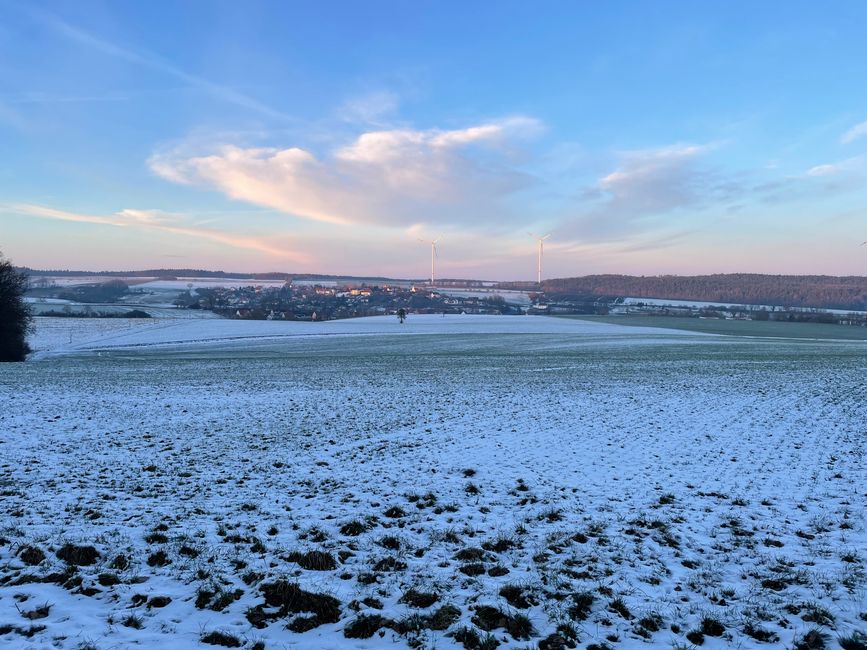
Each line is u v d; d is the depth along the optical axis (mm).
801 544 7168
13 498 9523
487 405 20750
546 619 5078
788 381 26672
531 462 12375
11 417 17781
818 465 11695
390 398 22781
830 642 4688
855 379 27141
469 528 7867
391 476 11227
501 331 83562
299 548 6965
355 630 4855
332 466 12148
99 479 11031
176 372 34000
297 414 19156
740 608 5312
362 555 6754
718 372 31562
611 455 12992
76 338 67188
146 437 15430
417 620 5008
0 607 5160
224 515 8555
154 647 4527
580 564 6465
